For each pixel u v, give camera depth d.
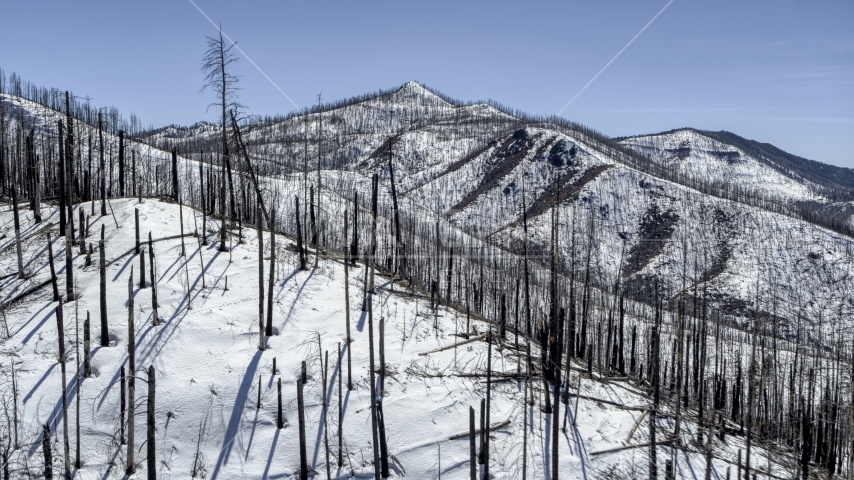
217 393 35.72
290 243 57.09
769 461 38.88
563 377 43.50
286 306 44.09
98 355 36.34
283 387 37.03
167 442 32.88
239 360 38.12
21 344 36.69
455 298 63.31
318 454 33.72
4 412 31.81
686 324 82.06
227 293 44.12
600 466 35.66
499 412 38.38
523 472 32.34
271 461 33.03
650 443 35.75
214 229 54.59
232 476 31.98
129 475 30.50
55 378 34.62
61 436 31.84
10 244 48.88
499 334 48.69
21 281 43.09
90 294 41.34
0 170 68.44
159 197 62.38
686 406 47.34
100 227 51.38
